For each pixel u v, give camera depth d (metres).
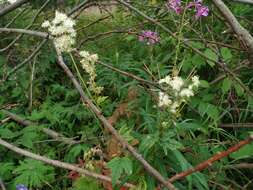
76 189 0.65
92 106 0.57
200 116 0.80
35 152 0.79
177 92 0.54
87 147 0.74
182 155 0.63
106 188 0.60
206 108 0.76
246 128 0.79
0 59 1.05
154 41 0.94
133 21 1.19
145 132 0.69
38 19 1.25
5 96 1.02
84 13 1.53
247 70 0.87
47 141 0.82
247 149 0.67
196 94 0.80
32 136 0.79
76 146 0.74
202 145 0.70
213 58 0.79
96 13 1.57
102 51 1.17
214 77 0.91
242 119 0.82
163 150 0.60
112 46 1.19
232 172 0.73
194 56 0.83
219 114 0.81
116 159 0.55
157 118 0.62
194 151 0.68
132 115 0.73
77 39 1.25
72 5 1.22
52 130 0.86
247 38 0.66
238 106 0.83
